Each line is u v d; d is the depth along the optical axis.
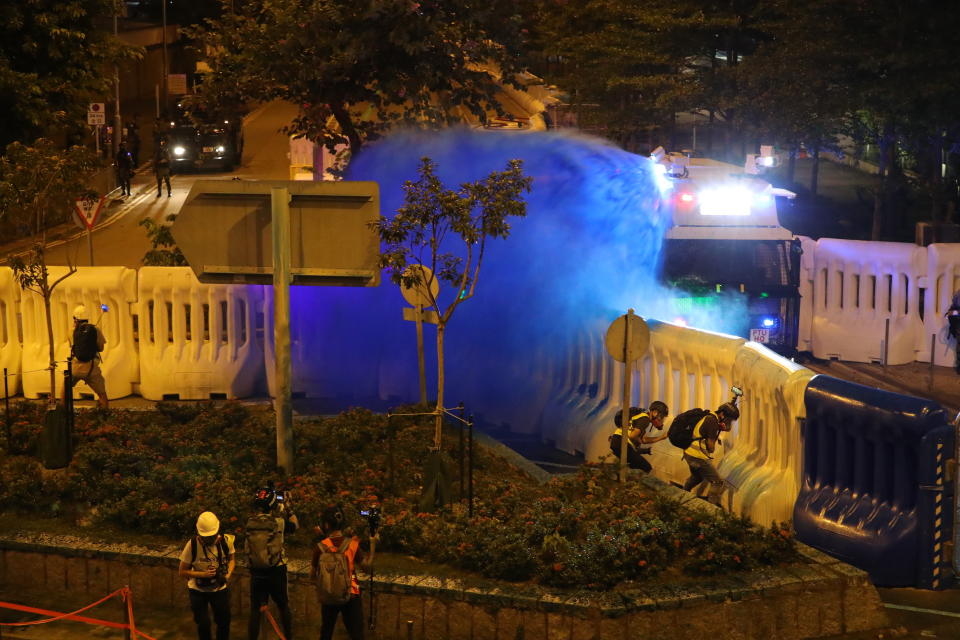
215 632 10.56
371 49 20.05
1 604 10.25
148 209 38.50
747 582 10.38
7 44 33.94
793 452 12.44
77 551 11.31
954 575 11.40
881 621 10.50
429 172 12.85
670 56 35.31
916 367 21.42
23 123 34.06
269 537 9.93
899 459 11.41
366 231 13.04
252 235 13.17
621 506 11.82
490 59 22.22
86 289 18.22
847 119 33.34
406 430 14.77
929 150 32.03
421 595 10.30
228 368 18.19
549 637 10.04
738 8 35.34
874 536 11.45
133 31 70.38
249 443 14.13
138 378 18.45
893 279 21.66
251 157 49.69
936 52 28.58
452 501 12.41
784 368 12.70
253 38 20.83
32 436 14.59
